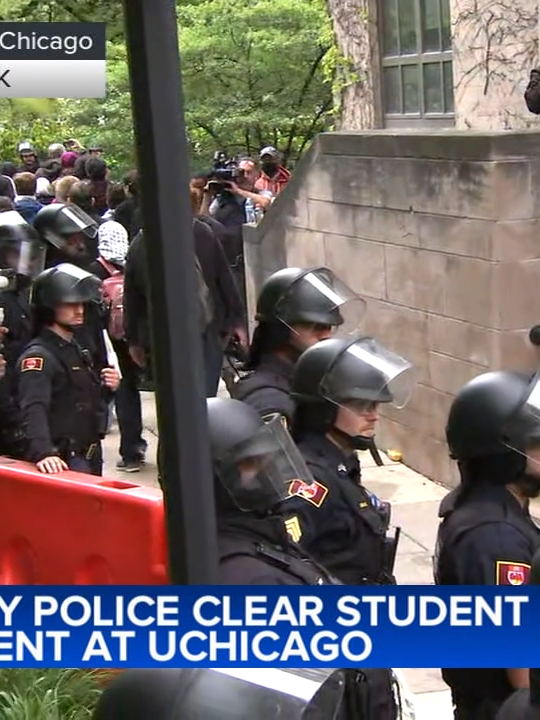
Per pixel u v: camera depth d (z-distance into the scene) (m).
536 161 6.70
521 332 6.79
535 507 6.43
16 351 5.71
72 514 4.52
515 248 6.72
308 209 8.99
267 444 2.99
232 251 10.75
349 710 2.67
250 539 2.95
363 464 7.95
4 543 4.81
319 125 17.98
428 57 9.88
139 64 2.21
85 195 9.75
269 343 4.74
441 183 7.17
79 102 16.80
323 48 16.27
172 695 1.81
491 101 8.96
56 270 5.27
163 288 2.22
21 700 3.68
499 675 3.01
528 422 3.10
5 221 5.86
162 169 2.22
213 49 17.06
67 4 10.50
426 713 4.64
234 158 16.08
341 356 3.63
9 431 5.37
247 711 1.81
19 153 15.85
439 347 7.38
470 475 3.21
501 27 8.81
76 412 5.32
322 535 3.45
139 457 7.92
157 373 2.24
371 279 8.14
